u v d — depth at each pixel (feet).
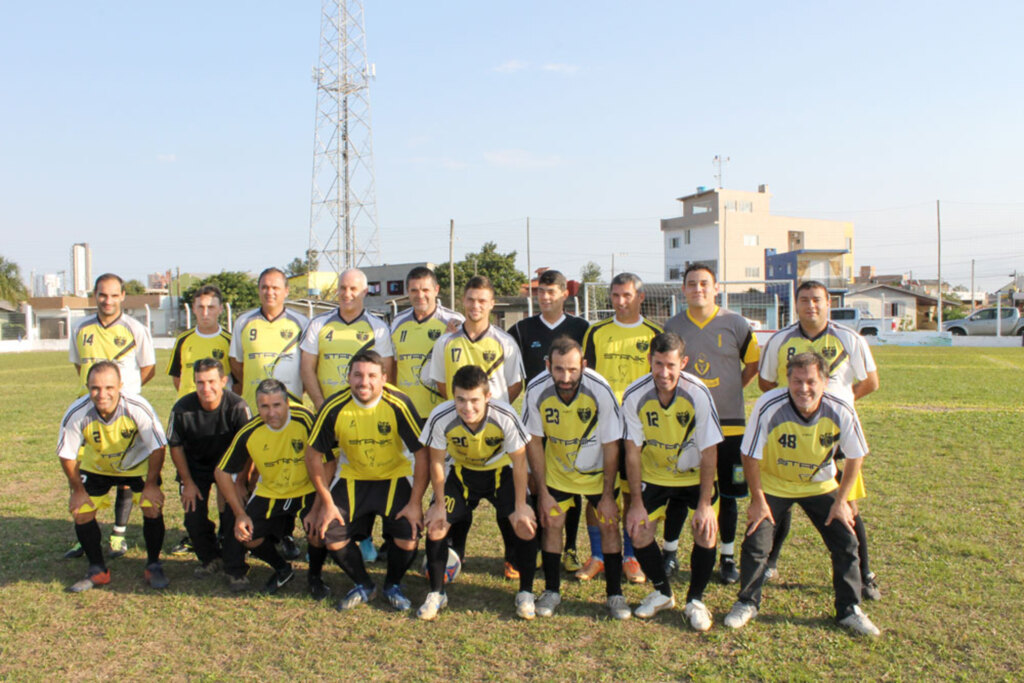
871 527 18.51
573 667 11.94
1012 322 116.16
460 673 11.78
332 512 14.65
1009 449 27.48
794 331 16.26
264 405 14.84
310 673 11.89
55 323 147.33
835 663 11.86
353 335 18.29
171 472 26.96
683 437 14.39
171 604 14.79
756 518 13.80
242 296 154.10
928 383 51.08
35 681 11.70
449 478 15.58
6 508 21.61
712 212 178.70
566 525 16.67
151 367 20.47
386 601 14.94
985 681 11.15
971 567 15.76
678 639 12.95
